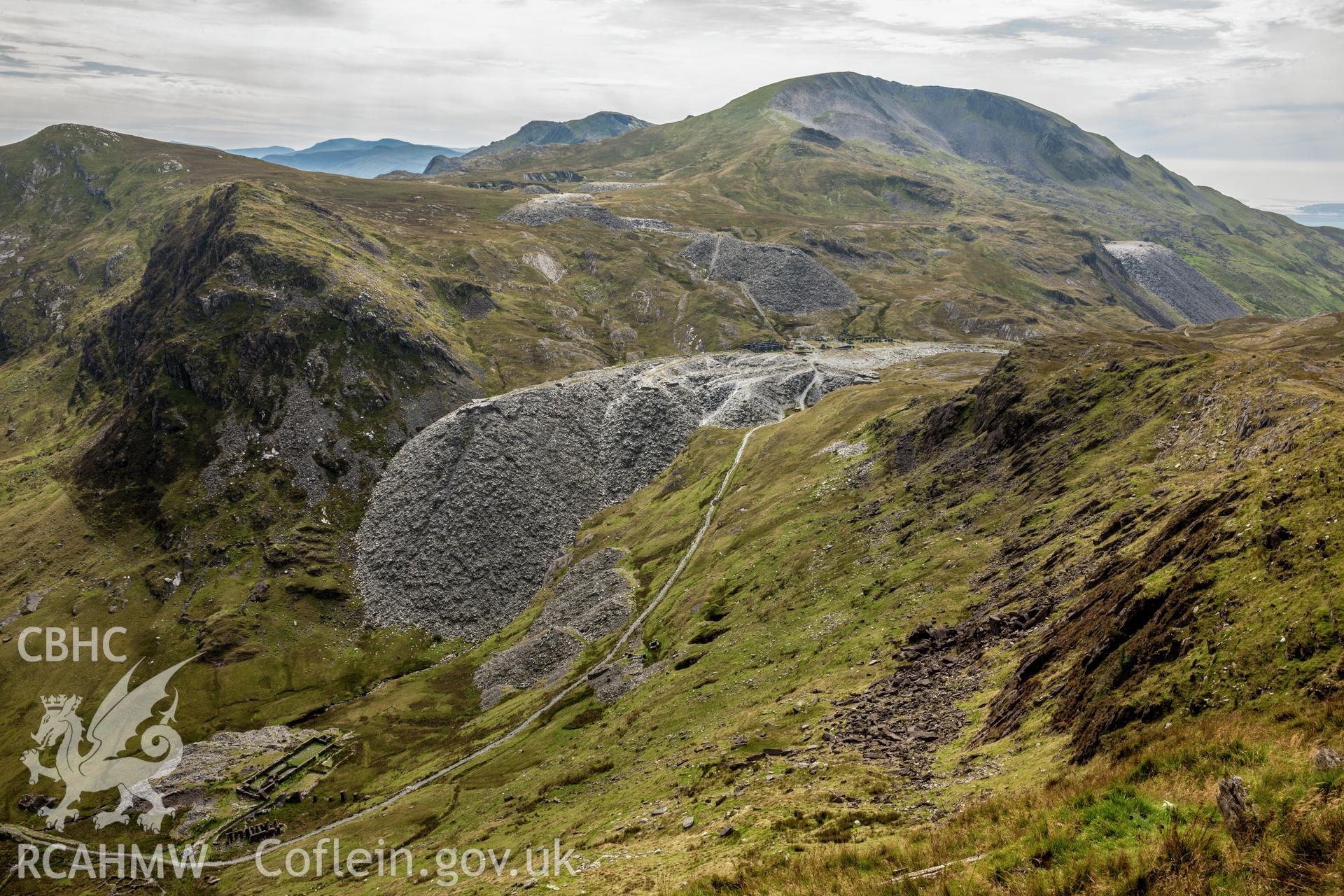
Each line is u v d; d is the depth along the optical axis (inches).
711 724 3147.1
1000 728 1854.1
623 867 1722.4
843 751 2129.7
